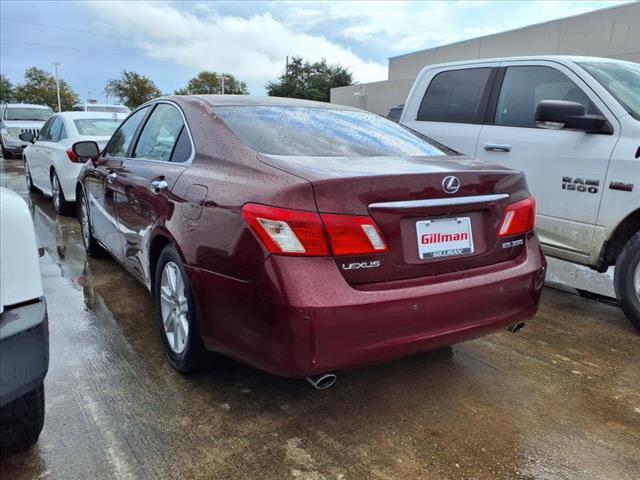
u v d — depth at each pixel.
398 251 2.20
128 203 3.45
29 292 1.81
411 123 5.27
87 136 6.96
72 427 2.33
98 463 2.11
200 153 2.74
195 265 2.40
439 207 2.29
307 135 2.82
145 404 2.54
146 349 3.12
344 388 2.77
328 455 2.21
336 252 2.06
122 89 53.56
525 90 4.36
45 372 1.81
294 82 65.12
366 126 3.20
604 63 4.21
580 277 4.87
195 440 2.28
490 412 2.57
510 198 2.58
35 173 8.52
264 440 2.29
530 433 2.40
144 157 3.46
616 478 2.11
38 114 17.42
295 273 2.01
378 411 2.56
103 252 5.03
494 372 2.99
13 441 2.09
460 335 2.36
